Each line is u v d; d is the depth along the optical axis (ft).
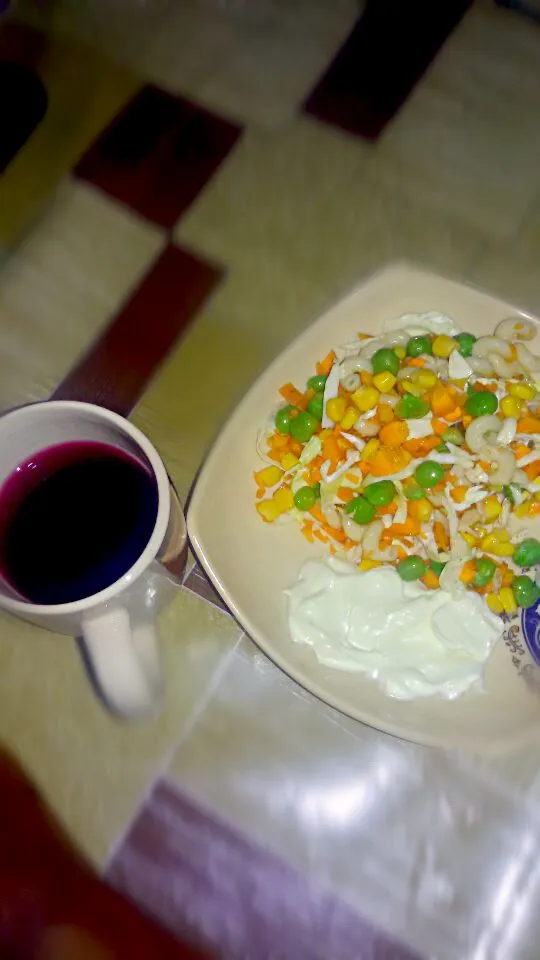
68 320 1.19
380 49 1.33
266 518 0.98
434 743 0.87
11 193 1.27
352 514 0.96
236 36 1.35
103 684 0.77
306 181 1.26
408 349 1.01
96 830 0.97
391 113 1.29
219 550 0.91
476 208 1.23
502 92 1.30
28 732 1.01
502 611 0.95
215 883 0.96
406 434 0.98
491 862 0.95
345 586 0.93
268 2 1.36
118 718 1.00
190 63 1.34
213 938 0.94
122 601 0.75
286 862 0.96
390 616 0.92
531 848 0.96
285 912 0.95
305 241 1.22
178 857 0.96
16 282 1.22
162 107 1.31
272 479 0.99
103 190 1.26
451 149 1.27
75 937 0.93
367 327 1.02
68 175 1.28
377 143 1.28
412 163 1.26
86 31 1.36
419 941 0.93
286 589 0.96
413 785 0.98
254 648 1.02
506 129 1.28
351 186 1.26
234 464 0.96
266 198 1.25
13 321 1.20
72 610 0.72
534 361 1.01
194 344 1.17
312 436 0.98
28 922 0.94
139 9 1.37
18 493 0.85
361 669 0.91
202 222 1.24
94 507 0.85
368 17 1.34
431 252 1.21
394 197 1.24
